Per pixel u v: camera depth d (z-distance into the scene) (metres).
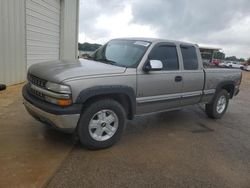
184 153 4.40
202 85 5.93
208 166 3.98
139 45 4.98
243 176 3.76
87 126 4.01
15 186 3.03
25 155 3.81
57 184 3.15
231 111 7.93
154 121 6.15
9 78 8.64
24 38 9.46
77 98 3.77
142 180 3.41
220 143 5.02
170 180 3.47
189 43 5.78
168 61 5.17
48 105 3.81
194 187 3.36
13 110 5.90
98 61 4.97
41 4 10.76
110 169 3.63
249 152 4.68
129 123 5.86
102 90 3.98
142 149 4.42
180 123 6.16
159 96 4.96
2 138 4.34
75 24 15.23
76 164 3.69
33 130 4.77
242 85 17.31
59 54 13.54
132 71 4.45
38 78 4.09
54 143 4.30
